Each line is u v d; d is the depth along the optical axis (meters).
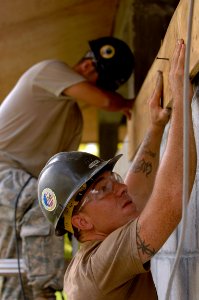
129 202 2.47
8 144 4.43
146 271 2.23
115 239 2.23
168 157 2.19
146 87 3.80
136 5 5.40
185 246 2.76
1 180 4.29
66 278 2.53
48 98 4.52
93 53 4.75
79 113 4.78
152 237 2.16
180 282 2.85
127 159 5.23
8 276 4.23
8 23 5.62
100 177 2.47
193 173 2.18
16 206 4.19
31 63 6.80
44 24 5.79
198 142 2.55
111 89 4.82
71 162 2.51
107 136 8.76
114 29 6.55
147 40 5.38
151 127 3.11
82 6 5.63
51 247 4.12
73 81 4.49
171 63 2.63
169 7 5.39
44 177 2.54
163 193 2.16
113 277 2.24
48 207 2.52
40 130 4.50
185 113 1.89
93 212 2.44
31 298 4.29
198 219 2.52
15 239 4.23
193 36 2.36
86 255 2.38
